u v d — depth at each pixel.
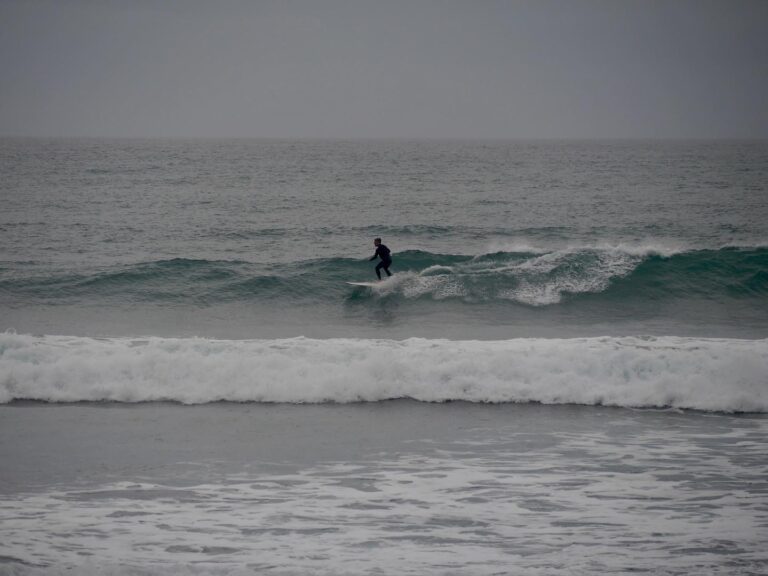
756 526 31.27
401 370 52.06
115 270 89.25
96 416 47.09
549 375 51.81
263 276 87.12
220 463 39.22
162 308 79.06
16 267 94.69
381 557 28.36
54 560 27.86
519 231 136.75
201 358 52.75
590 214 168.25
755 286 85.25
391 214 164.00
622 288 85.00
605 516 32.41
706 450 41.41
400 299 83.25
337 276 89.75
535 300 82.81
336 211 169.12
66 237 124.56
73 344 56.12
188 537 30.20
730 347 55.47
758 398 49.34
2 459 39.53
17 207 167.12
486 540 29.97
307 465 39.00
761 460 39.72
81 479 36.81
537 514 32.66
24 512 32.72
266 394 50.66
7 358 53.06
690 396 50.00
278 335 68.56
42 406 49.03
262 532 30.73
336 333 69.75
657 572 26.97
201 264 91.19
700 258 89.31
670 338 61.12
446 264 94.81
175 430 44.62
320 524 31.59
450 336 68.56
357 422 46.41
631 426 45.78
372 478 37.16
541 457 40.28
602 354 53.00
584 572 27.00
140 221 146.00
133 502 33.97
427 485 36.22
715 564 27.66
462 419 47.00
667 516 32.38
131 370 52.03
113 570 26.52
